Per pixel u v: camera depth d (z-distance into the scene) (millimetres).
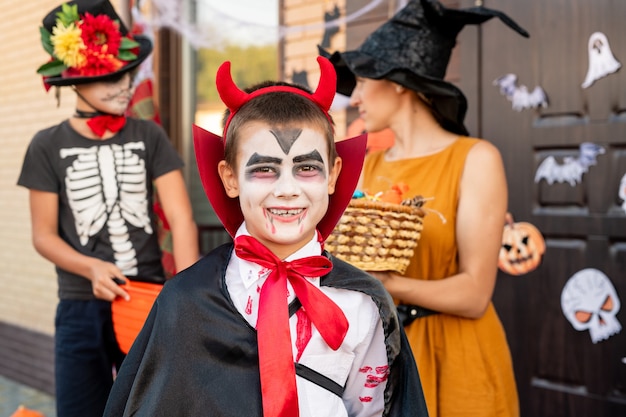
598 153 2992
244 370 1287
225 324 1301
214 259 1393
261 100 1354
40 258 5652
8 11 5891
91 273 2275
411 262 2016
